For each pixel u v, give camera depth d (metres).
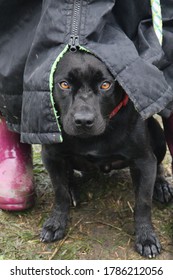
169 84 0.90
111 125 0.87
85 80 0.80
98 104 0.81
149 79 0.77
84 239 0.96
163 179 1.09
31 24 0.87
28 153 1.09
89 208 1.06
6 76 0.89
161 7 0.88
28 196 1.03
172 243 0.95
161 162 1.11
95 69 0.79
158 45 0.82
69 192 1.06
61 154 0.94
